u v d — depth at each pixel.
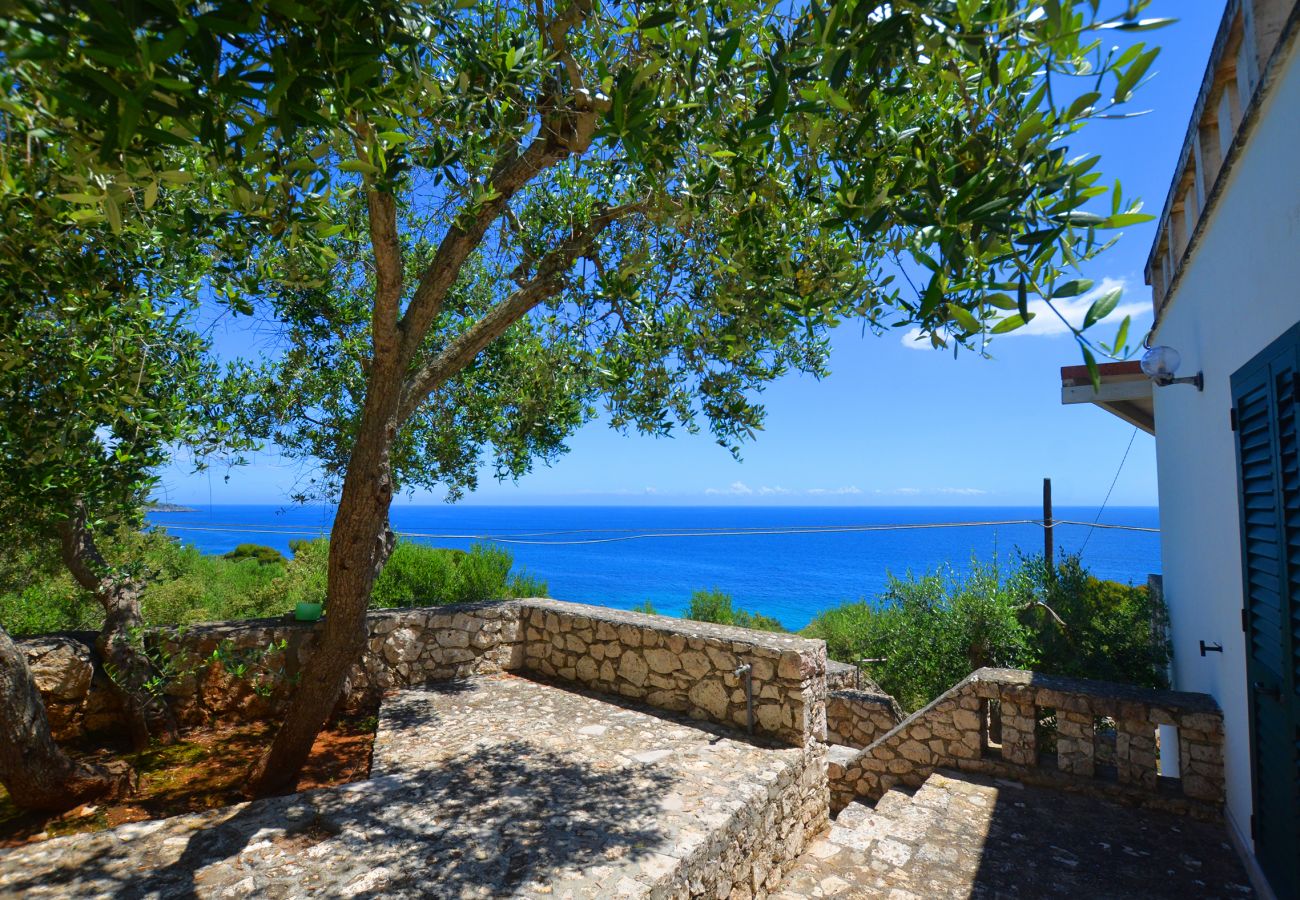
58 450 3.12
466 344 4.08
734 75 1.78
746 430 4.86
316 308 5.78
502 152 2.94
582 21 2.28
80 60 1.06
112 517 4.24
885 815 4.32
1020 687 4.73
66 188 2.21
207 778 4.27
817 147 1.91
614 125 1.70
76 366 3.15
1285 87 2.33
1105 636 7.00
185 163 2.71
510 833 3.29
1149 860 3.56
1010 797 4.41
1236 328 3.16
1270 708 2.90
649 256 3.89
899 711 7.20
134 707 4.78
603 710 5.39
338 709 5.52
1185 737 4.11
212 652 5.33
